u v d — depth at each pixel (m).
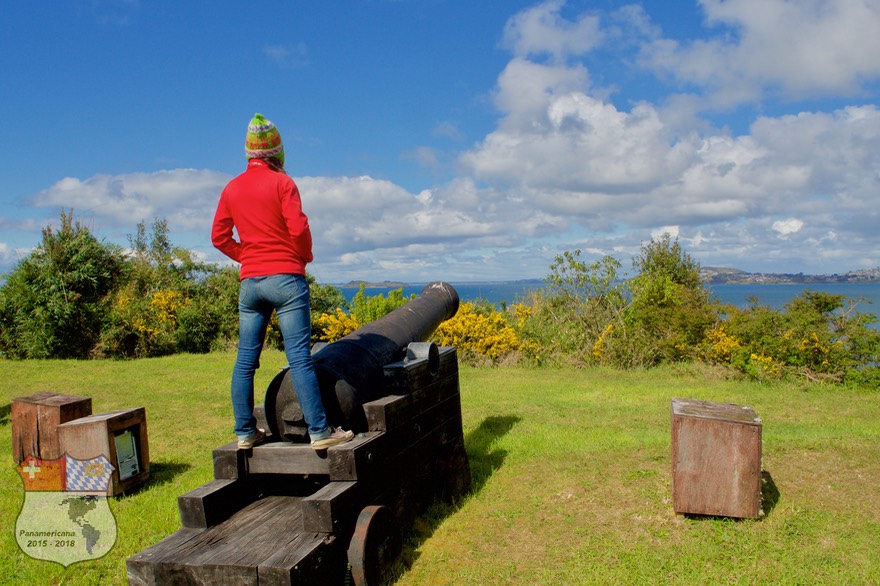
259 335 3.81
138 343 17.31
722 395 9.55
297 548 3.18
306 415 3.67
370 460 3.78
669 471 5.30
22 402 6.53
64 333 17.11
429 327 5.35
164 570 3.11
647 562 3.86
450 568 3.90
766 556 3.88
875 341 10.24
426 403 4.73
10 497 5.53
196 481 6.00
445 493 4.89
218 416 9.06
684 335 12.33
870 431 6.84
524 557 4.02
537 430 7.34
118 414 5.78
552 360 13.28
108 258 18.75
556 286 14.81
